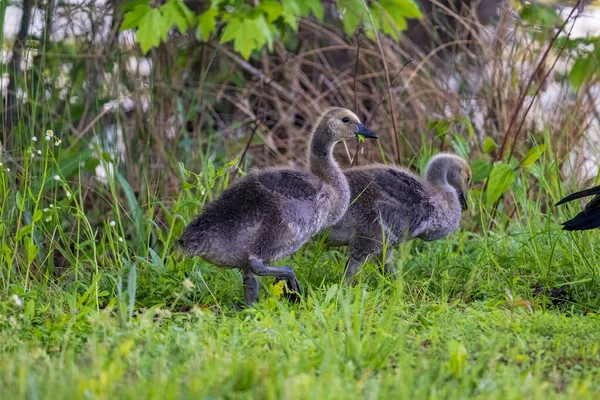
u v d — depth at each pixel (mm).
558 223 12383
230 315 9273
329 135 10125
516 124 14344
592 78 14812
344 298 9117
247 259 9406
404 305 9219
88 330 7926
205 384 6141
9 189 11016
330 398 5871
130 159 14211
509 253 11641
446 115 14922
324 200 9828
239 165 13781
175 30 15648
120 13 14828
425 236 11328
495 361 7246
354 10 13297
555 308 9922
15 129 13008
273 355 6793
